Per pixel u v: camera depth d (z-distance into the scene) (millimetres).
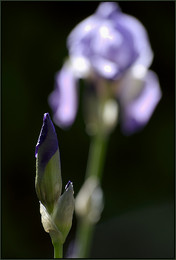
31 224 1703
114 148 1771
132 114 1068
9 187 1700
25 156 1706
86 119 1054
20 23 1731
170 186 1760
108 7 1057
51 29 1744
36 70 1722
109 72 1004
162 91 1774
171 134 1756
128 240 1713
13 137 1700
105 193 1746
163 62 1775
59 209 686
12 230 1685
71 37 1069
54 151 682
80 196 995
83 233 991
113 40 1031
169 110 1769
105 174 1762
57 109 1054
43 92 1719
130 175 1771
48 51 1733
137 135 1777
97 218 994
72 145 1736
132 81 1056
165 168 1762
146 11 1772
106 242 1702
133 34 1048
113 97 1052
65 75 1062
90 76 1045
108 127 1033
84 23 1062
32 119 1705
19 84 1702
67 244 1687
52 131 681
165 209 1750
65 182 1715
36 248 1694
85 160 1734
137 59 1065
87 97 1054
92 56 1041
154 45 1777
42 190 685
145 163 1775
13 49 1716
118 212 1750
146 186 1769
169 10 1757
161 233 1710
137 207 1762
